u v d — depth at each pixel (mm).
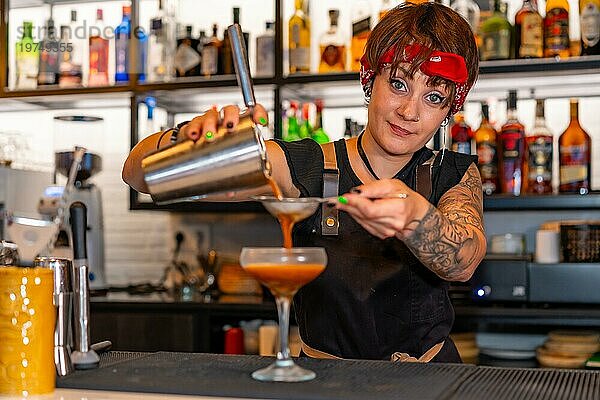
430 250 1628
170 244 4152
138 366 1610
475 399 1321
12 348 1409
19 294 1415
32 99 3941
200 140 1595
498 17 3332
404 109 1891
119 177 4230
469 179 2055
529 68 3254
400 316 2029
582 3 3283
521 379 1492
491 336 3648
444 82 1880
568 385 1441
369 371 1548
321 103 3609
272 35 3633
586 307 3139
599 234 3146
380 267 2018
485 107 3404
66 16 4160
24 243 2012
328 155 2078
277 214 1527
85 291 1610
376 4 3768
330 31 3566
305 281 1463
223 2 4027
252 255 1449
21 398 1401
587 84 3467
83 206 1639
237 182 1581
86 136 3783
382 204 1467
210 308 3369
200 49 3746
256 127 1558
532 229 3705
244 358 1701
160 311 3420
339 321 2033
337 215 2037
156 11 4109
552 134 3373
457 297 3221
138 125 3770
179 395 1388
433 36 1882
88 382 1461
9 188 3654
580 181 3305
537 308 3131
